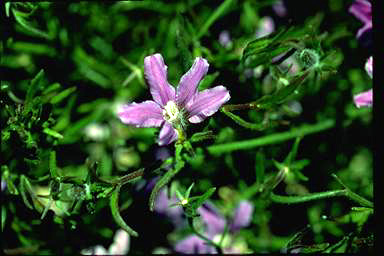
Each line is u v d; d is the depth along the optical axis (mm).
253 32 260
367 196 243
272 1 263
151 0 264
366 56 250
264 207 246
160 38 268
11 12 240
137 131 256
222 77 218
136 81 266
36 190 235
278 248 245
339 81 261
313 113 255
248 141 226
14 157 215
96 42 268
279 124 232
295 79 191
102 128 267
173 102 176
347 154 261
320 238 229
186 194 188
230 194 258
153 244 250
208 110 176
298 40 199
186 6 266
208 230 250
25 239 231
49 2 243
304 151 251
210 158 246
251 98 228
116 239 244
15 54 263
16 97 246
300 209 249
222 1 267
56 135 210
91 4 260
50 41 260
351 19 259
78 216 216
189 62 195
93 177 183
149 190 234
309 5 266
